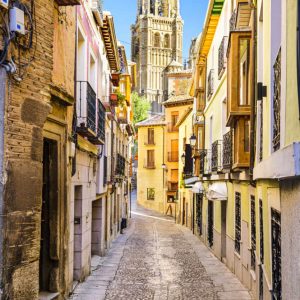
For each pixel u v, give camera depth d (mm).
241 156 12156
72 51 10789
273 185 7797
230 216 16469
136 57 125688
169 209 49188
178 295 12211
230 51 12102
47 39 7477
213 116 20297
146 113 76688
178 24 122062
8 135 6477
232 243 15914
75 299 10883
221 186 17297
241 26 12586
